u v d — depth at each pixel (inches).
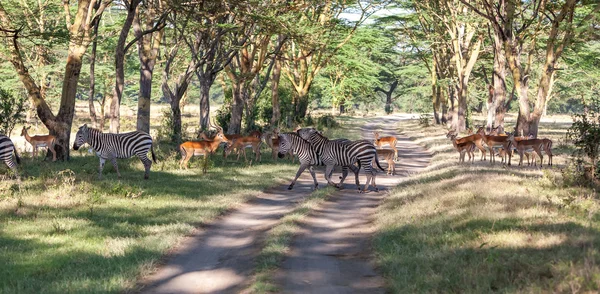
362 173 916.6
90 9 858.8
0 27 812.0
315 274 352.5
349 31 1502.2
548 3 1061.1
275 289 314.3
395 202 577.9
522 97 1069.8
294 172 872.9
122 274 343.3
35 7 1219.2
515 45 1083.3
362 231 480.7
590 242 319.9
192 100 3673.7
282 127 1520.7
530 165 823.7
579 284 257.4
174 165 848.3
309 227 495.8
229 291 326.3
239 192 666.2
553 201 466.9
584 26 933.8
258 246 427.8
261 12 1017.5
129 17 922.1
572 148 1053.8
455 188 570.9
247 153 1104.2
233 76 1264.8
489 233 377.7
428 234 411.2
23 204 529.3
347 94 2832.2
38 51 1402.6
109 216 505.0
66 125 872.3
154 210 539.5
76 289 311.9
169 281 348.2
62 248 396.8
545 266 293.7
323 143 708.0
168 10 954.7
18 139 1412.4
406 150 1341.0
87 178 677.3
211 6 993.5
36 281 326.6
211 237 467.2
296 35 1048.2
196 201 595.5
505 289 272.5
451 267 323.0
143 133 719.1
